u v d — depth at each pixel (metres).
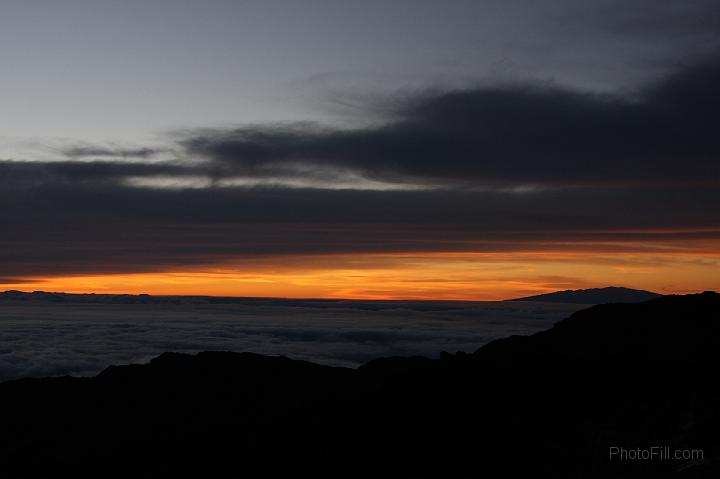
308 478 49.59
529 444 44.72
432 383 55.56
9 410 81.38
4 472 65.19
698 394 42.22
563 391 48.88
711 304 57.31
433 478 44.69
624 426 42.25
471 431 48.28
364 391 60.69
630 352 51.53
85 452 67.69
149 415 76.12
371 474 47.44
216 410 75.44
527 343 58.56
